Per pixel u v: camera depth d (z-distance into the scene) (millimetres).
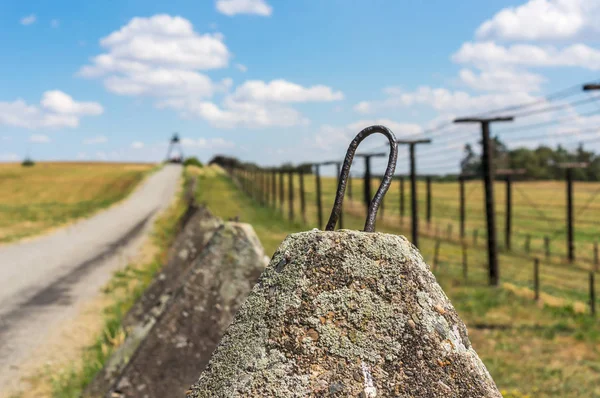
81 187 72438
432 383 1538
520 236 34938
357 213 44094
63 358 8773
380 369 1549
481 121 17062
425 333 1587
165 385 4730
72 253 20922
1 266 17953
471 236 33281
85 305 12445
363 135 1867
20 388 7516
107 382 6477
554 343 10508
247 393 1544
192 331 4781
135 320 9031
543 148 72812
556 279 19703
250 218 35344
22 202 57125
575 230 38406
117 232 27969
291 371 1558
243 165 67375
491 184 16781
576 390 7891
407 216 45781
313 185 83375
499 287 16031
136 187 65875
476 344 10492
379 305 1611
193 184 62406
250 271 4867
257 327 1639
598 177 67375
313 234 1726
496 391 1571
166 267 9258
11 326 10711
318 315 1609
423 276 1671
